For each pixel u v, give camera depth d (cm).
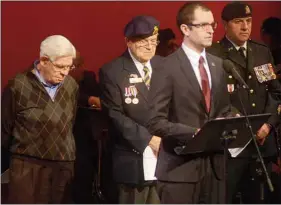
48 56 754
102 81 825
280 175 920
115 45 989
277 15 982
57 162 789
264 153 892
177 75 766
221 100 779
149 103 788
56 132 780
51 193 793
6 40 970
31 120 769
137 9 989
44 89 775
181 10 779
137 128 802
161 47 886
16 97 766
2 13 966
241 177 892
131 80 819
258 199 906
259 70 882
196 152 714
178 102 766
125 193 846
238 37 870
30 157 777
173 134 752
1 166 870
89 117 912
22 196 779
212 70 780
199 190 765
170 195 762
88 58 986
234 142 724
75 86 809
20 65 977
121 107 816
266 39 939
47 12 977
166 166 761
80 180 929
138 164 824
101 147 916
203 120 766
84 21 983
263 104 884
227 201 779
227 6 874
